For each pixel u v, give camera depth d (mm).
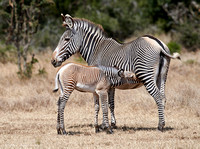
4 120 24578
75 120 25234
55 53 23797
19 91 32625
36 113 27250
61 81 20469
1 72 40000
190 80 37688
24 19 39906
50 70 39844
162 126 21281
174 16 74562
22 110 28000
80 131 21828
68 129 22406
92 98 30594
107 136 20391
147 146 17641
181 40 62281
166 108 28359
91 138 19781
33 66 41500
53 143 18391
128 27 73875
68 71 20453
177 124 23547
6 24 53750
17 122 24031
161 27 73188
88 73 20938
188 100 28906
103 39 23766
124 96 31109
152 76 21219
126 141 19047
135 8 84375
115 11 77688
